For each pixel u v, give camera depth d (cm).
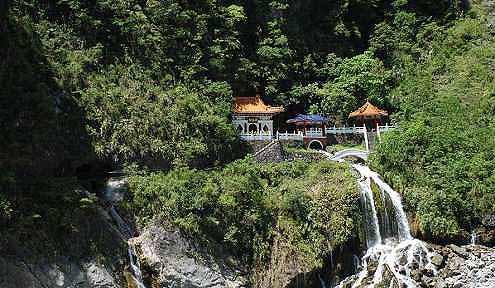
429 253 4097
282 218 4025
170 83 4828
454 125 5222
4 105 3700
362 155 5244
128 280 3538
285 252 3888
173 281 3591
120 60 4725
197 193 3906
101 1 4859
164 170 4312
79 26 4691
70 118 4062
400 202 4484
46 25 4547
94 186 3978
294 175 4488
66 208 3494
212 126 4638
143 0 5281
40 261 3250
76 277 3331
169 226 3722
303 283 3841
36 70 4056
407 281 3878
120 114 4288
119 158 4181
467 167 4622
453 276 3875
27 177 3647
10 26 4016
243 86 5678
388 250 4156
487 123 5381
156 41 4981
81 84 4303
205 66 5356
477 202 4425
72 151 4003
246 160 4519
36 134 3778
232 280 3772
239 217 3956
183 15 5278
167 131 4409
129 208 3856
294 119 5569
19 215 3300
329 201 4156
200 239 3784
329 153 5234
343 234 4031
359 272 4069
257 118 5309
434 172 4591
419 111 5619
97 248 3491
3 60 3828
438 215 4316
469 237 4316
